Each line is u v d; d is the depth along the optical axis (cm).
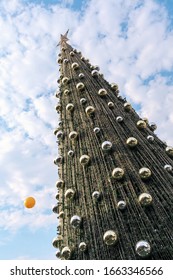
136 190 859
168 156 1014
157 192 838
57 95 1566
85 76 1438
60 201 1110
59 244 1030
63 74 1552
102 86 1360
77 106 1268
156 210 794
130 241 756
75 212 943
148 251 707
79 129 1158
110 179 916
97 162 990
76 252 856
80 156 1058
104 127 1095
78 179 1012
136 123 1145
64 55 1736
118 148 993
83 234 862
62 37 1933
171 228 748
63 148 1206
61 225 1048
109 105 1198
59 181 1089
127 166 928
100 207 873
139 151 974
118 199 856
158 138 1127
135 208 816
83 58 1677
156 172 896
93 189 933
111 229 801
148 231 755
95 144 1051
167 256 706
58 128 1344
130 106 1235
